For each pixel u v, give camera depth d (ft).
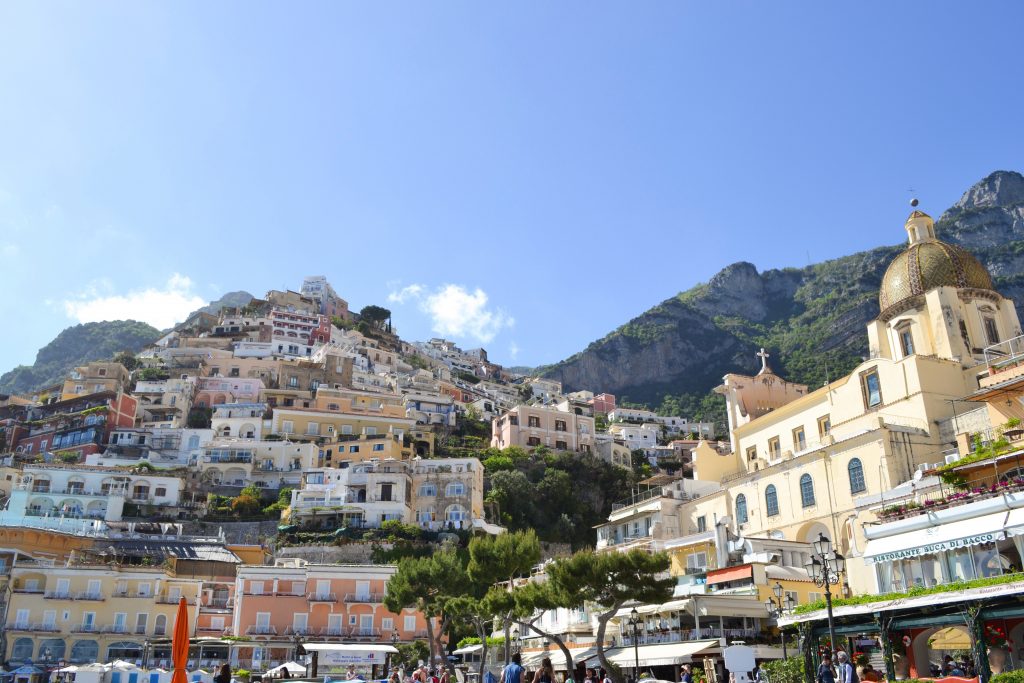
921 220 228.22
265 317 654.12
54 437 444.14
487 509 375.86
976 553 99.96
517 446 449.48
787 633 150.00
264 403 486.38
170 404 479.41
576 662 174.70
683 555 203.72
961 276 211.41
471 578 167.84
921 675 111.65
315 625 260.62
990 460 114.83
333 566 268.62
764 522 208.23
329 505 341.62
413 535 325.01
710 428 654.53
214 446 419.54
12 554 254.47
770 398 275.80
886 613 99.91
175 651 82.84
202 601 271.69
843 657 93.50
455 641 259.80
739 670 99.96
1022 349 200.44
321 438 454.81
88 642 244.63
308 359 574.97
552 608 147.64
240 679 204.33
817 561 99.96
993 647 104.06
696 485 253.03
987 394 132.36
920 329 210.59
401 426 477.36
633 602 170.09
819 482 191.72
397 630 263.49
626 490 432.25
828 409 220.23
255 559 308.60
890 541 111.24
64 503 346.95
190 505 368.07
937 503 107.86
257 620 259.60
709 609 152.56
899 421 192.65
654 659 153.38
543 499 398.42
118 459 409.28
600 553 145.28
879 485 174.19
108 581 253.44
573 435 489.26
